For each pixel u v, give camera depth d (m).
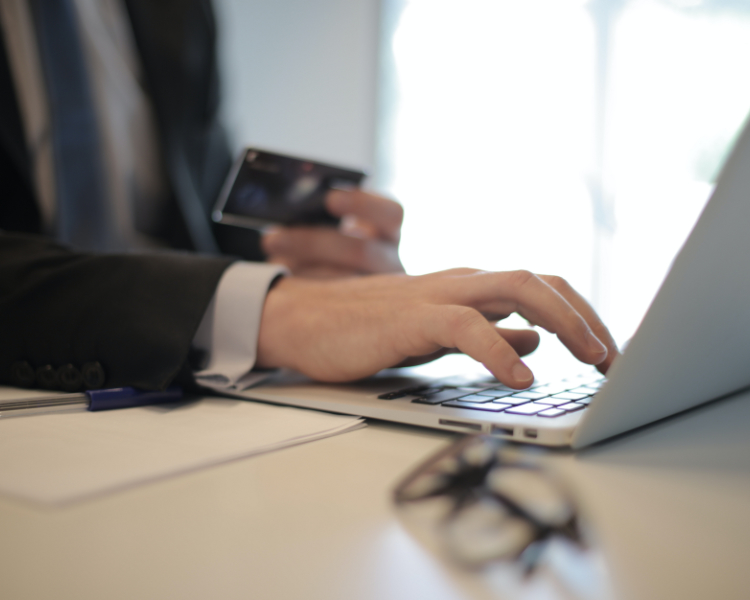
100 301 0.51
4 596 0.18
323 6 3.42
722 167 0.24
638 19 2.98
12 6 1.27
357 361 0.49
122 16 1.45
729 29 2.80
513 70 3.30
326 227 1.07
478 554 0.20
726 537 0.22
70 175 1.32
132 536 0.22
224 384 0.50
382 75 3.62
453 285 0.51
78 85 1.35
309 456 0.33
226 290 0.54
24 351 0.52
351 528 0.23
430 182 3.55
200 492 0.27
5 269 0.55
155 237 1.46
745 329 0.40
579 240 3.17
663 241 2.96
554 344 1.13
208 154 1.51
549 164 3.23
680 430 0.40
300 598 0.18
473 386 0.51
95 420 0.41
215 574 0.19
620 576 0.19
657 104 2.96
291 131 3.36
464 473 0.24
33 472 0.28
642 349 0.30
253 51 3.15
